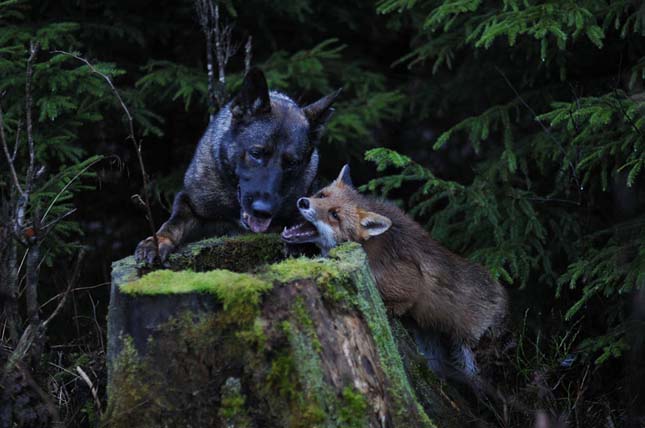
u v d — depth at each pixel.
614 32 10.22
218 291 5.64
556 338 8.79
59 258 10.88
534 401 7.89
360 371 5.96
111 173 12.48
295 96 13.41
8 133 9.59
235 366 5.67
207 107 12.80
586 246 9.69
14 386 6.20
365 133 12.20
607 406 8.02
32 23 11.14
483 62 11.66
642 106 8.45
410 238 8.59
